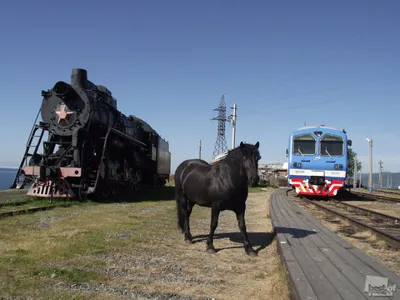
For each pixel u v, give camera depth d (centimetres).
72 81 1667
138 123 2531
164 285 529
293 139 2044
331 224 1141
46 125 1588
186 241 838
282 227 900
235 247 809
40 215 1113
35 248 671
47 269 550
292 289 459
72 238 771
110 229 904
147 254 700
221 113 6012
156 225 1029
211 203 763
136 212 1296
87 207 1380
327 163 1981
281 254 629
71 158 1580
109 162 1727
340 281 458
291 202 1727
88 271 559
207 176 769
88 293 472
